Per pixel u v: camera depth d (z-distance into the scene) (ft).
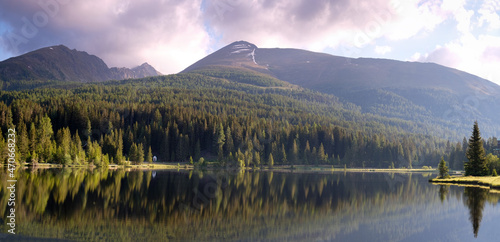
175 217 185.16
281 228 174.29
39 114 622.54
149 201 225.35
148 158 611.47
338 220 194.59
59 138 528.22
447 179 410.11
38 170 406.00
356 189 333.01
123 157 561.43
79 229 152.66
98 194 242.78
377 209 226.99
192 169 588.09
